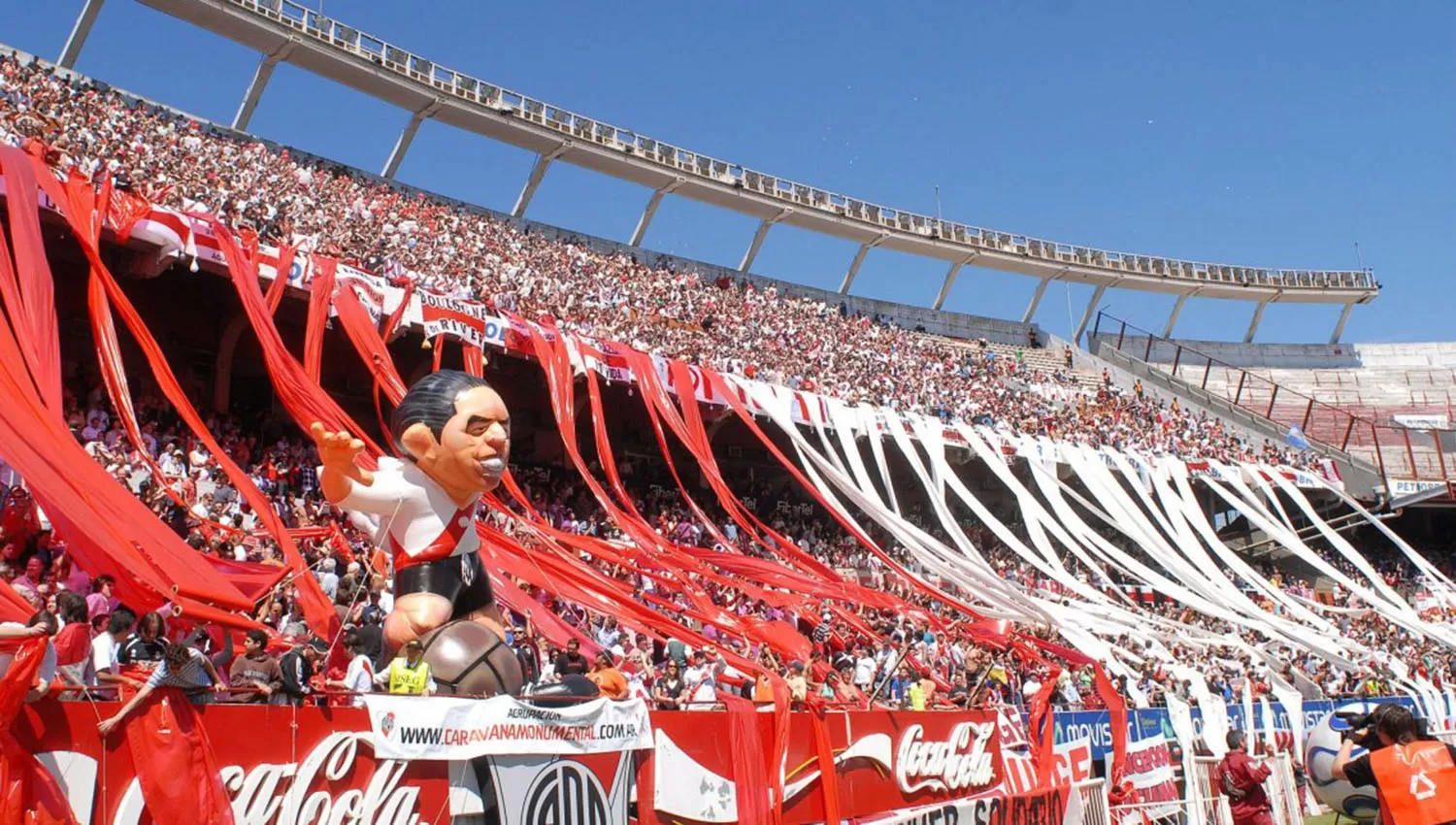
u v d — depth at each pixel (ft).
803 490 125.70
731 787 36.01
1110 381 181.57
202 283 80.28
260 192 92.12
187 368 82.84
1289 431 173.58
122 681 25.46
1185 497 128.98
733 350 121.90
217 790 24.49
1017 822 46.26
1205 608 94.32
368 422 95.04
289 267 68.49
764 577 73.72
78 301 75.77
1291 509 157.48
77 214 58.23
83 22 103.09
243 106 116.06
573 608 62.34
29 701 22.25
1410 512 166.91
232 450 71.82
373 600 52.47
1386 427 168.25
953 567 82.38
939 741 45.60
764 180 163.73
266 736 25.58
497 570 54.70
